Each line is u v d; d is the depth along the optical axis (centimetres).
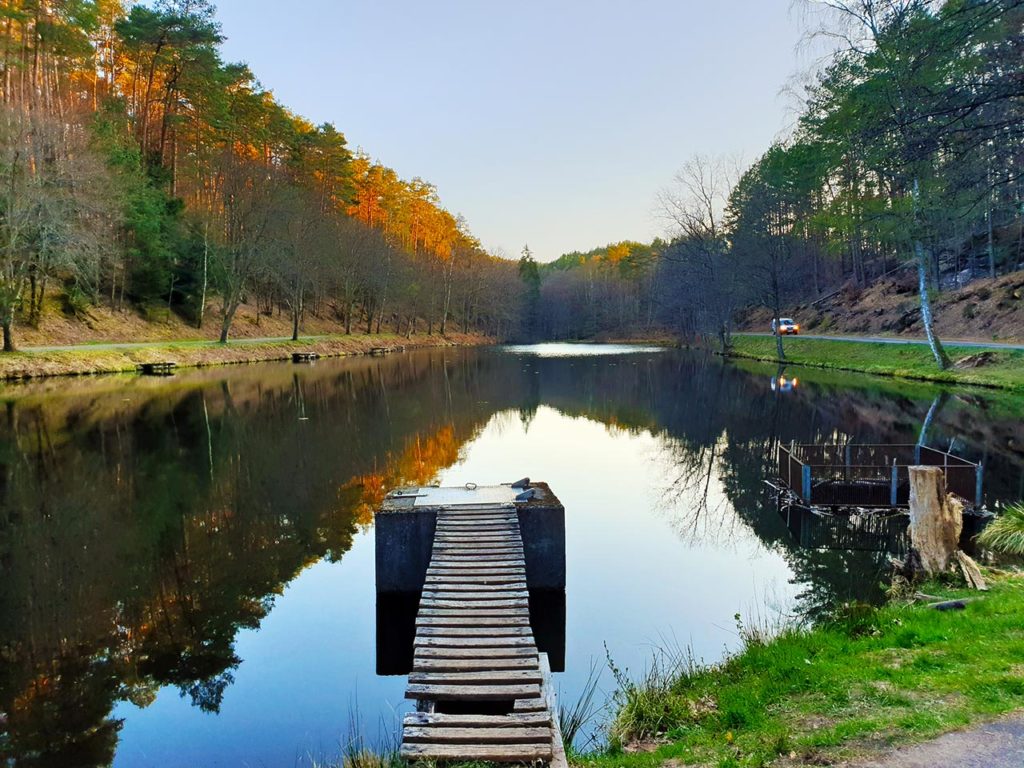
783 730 455
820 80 2441
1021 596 676
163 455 1786
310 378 3828
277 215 4916
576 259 19012
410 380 4006
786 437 2111
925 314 3247
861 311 5138
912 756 392
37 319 3672
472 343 9500
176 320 4881
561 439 2247
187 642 797
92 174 3294
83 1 3919
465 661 605
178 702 668
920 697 468
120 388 2970
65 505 1337
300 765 563
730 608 887
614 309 11100
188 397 2808
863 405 2616
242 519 1271
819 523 1227
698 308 7025
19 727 624
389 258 7175
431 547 955
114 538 1153
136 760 575
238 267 4859
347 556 1091
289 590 956
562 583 988
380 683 709
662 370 4797
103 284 4316
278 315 6425
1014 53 1040
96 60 4831
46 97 3669
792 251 6162
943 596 760
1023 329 3306
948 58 1049
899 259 5491
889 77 1232
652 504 1442
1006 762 374
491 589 768
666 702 573
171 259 4684
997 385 2734
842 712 469
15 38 3919
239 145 5781
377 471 1683
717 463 1847
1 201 3030
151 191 4481
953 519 895
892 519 1231
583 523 1309
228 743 599
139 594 931
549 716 513
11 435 1964
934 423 2138
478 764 452
